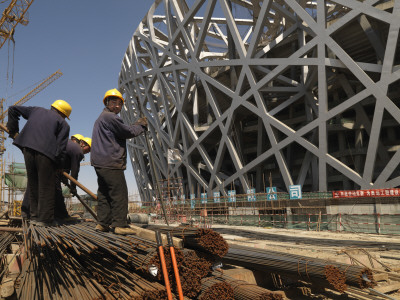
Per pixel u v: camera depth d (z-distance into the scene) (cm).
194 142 4156
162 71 4497
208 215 3136
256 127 4509
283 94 3622
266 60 3102
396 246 1003
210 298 310
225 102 4438
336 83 3553
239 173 3494
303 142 2808
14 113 434
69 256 346
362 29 2939
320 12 2683
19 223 641
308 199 2238
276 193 2597
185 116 4253
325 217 2006
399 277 543
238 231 1738
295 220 2200
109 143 392
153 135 5116
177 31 4094
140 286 297
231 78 3816
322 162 2642
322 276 348
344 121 3597
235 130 4294
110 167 387
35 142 406
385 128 3588
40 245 304
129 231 378
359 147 3466
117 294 271
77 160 512
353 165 3684
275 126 3075
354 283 334
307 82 3288
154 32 4819
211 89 3825
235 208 2808
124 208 389
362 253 822
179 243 357
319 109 2675
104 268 339
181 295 273
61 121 436
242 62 3344
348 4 2514
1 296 301
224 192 3703
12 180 2709
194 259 341
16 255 409
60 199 538
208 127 3988
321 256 747
